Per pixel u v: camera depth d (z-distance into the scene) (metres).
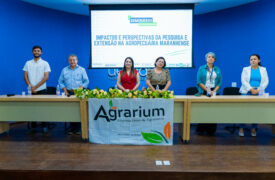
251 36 4.64
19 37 4.42
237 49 4.91
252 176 1.96
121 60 5.01
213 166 2.10
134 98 2.73
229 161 2.23
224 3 4.70
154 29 4.93
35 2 4.58
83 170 2.00
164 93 2.76
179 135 3.27
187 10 4.83
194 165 2.12
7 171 2.01
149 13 4.91
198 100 2.75
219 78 3.32
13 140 2.98
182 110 2.83
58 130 3.57
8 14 4.20
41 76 3.66
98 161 2.22
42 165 2.11
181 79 5.48
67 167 2.07
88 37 5.54
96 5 4.87
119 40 4.98
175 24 4.89
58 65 5.16
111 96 2.79
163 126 2.76
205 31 5.37
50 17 4.97
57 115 2.90
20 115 2.93
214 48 5.26
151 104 2.73
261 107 2.76
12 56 4.30
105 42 4.98
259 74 3.28
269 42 4.33
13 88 4.34
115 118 2.76
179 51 4.94
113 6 4.89
